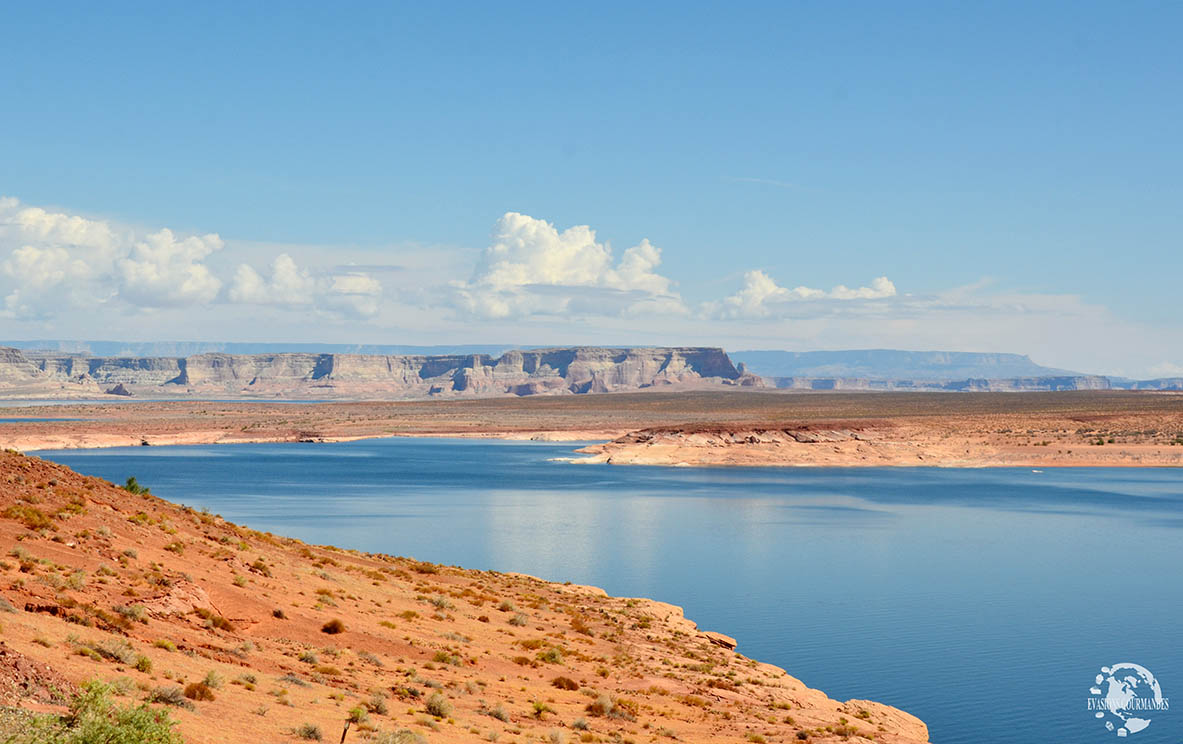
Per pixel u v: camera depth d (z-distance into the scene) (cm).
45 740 1405
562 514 10481
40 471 4034
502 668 3375
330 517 9969
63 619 2397
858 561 7644
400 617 3862
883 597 6231
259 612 3247
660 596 6256
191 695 2002
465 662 3338
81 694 1598
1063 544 8638
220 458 18762
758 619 5597
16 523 3294
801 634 5238
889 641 5062
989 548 8375
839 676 4412
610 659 3894
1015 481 15250
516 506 11188
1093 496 12888
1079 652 4853
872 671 4494
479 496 12275
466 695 2812
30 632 2083
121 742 1447
